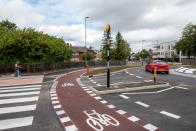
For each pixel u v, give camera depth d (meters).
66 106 5.05
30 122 3.75
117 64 43.75
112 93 6.94
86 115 4.21
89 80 11.52
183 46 35.66
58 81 11.32
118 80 10.93
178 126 3.44
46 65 20.44
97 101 5.65
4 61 17.08
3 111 4.57
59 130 3.30
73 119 3.93
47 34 29.47
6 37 17.86
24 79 12.73
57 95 6.68
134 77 12.52
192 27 34.62
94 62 39.47
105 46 47.12
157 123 3.62
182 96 6.24
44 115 4.23
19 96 6.49
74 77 13.98
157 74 14.75
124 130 3.26
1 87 8.78
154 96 6.28
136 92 7.07
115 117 4.05
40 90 7.84
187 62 35.81
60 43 30.31
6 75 15.85
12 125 3.56
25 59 18.19
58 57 28.38
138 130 3.26
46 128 3.40
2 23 33.41
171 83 9.41
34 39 18.28
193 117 3.99
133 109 4.69
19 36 17.73
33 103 5.43
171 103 5.27
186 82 9.77
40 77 14.26
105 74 15.52
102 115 4.20
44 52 19.78
